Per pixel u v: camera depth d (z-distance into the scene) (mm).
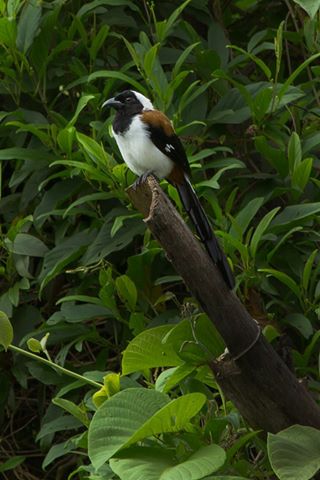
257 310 8703
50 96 10133
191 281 6730
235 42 11336
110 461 6824
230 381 6910
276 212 8727
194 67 10039
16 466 9883
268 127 9500
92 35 9938
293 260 9000
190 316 7418
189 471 6562
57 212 9180
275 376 6863
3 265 9961
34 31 9516
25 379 9578
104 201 9492
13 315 9781
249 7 11508
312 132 9828
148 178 7043
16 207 10070
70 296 8852
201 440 7316
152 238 9156
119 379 7508
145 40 9508
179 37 10219
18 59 9742
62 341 9344
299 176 9102
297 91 9406
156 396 7121
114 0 9742
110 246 9031
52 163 8750
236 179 9719
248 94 9273
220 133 9781
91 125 9273
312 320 8875
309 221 9000
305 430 6816
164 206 6664
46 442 9344
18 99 9867
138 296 9133
